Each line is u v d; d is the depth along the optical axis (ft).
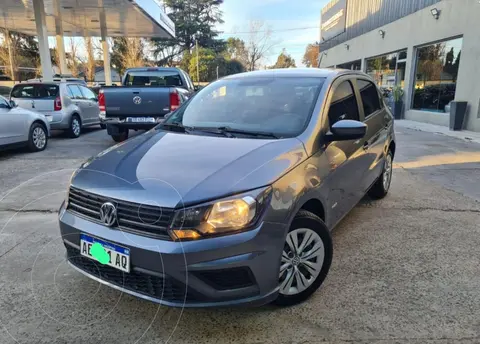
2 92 51.65
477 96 35.29
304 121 9.78
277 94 11.10
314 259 8.82
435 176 20.07
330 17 83.51
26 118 25.84
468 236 12.44
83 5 48.01
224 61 153.38
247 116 10.58
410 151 27.14
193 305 6.98
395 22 51.60
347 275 9.95
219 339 7.56
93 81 106.63
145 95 26.03
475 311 8.42
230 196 7.00
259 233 7.09
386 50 54.65
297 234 8.39
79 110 34.71
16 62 88.43
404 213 14.52
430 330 7.79
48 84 32.40
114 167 8.29
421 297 8.95
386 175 16.12
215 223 6.86
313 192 8.59
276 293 7.61
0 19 57.47
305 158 8.71
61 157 24.95
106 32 67.31
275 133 9.59
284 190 7.66
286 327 7.91
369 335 7.64
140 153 8.81
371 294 9.08
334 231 12.83
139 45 122.01
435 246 11.69
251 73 13.01
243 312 8.39
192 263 6.75
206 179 7.30
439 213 14.53
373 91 14.78
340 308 8.54
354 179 11.60
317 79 11.34
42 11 43.16
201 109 11.62
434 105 43.73
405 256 11.03
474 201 15.96
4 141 24.07
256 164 7.81
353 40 68.69
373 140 13.39
